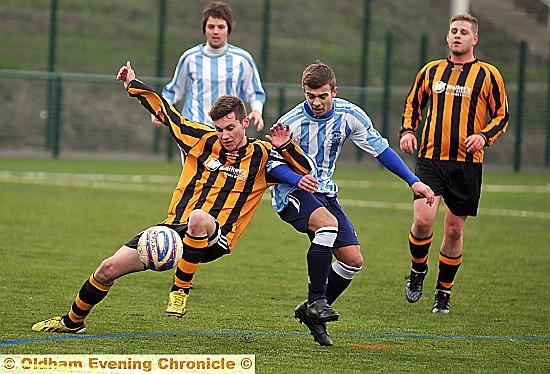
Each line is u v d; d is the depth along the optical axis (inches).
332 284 574.9
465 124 688.4
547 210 1446.9
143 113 2391.7
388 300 713.0
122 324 577.9
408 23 2933.1
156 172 1879.9
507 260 936.9
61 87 2107.5
